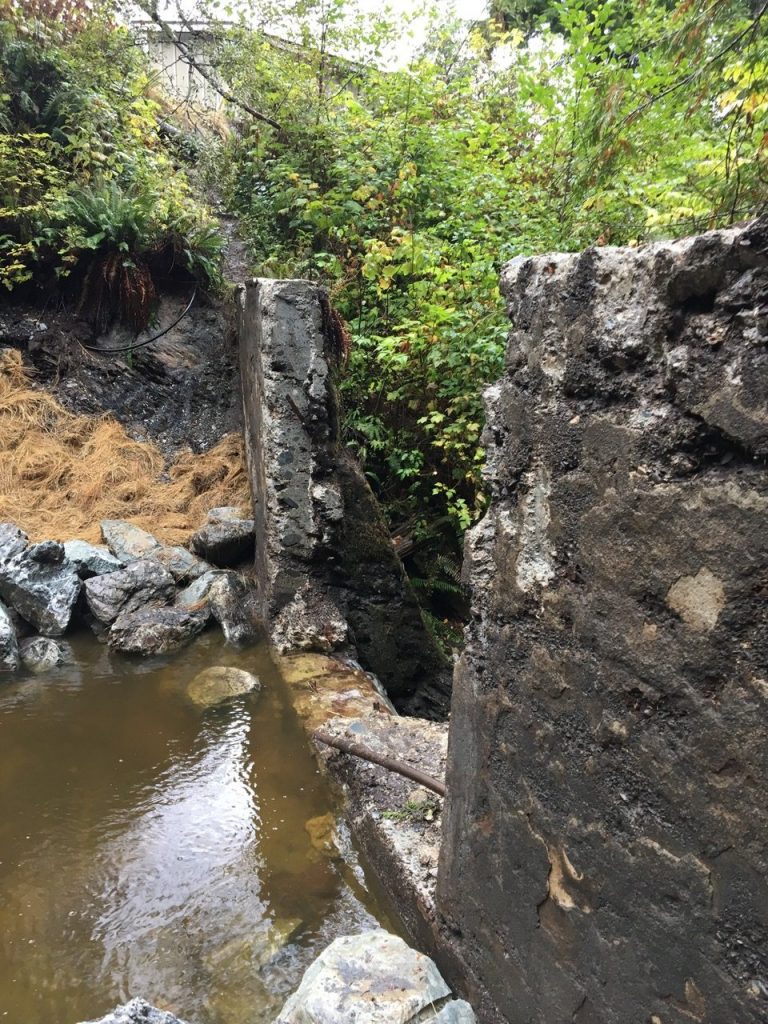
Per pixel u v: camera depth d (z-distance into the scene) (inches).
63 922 92.9
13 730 138.8
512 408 63.9
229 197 350.9
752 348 40.7
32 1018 79.6
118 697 151.9
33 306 273.0
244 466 245.9
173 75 442.3
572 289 55.4
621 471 50.2
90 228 267.9
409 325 212.2
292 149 328.2
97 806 116.3
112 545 202.2
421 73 281.0
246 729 138.7
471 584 71.6
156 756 130.1
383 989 69.8
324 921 93.4
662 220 171.2
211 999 82.0
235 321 279.1
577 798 55.9
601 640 52.5
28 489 222.5
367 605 177.5
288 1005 71.3
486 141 275.0
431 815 99.1
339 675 153.6
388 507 234.7
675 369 45.8
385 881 94.8
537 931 62.1
